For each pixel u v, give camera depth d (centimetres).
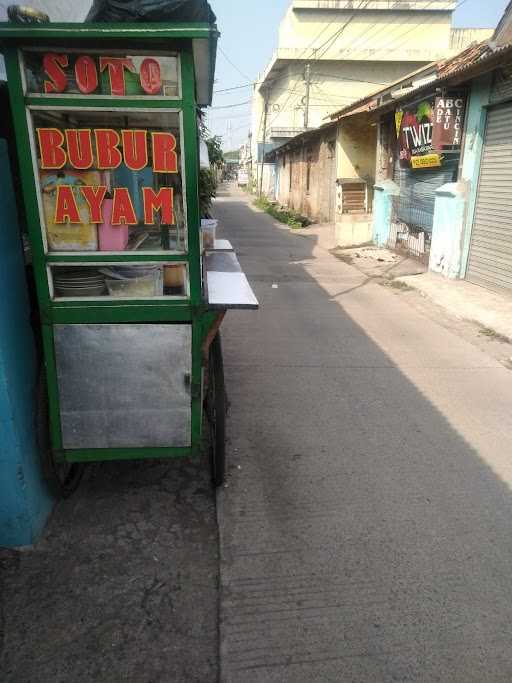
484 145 811
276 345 581
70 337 254
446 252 892
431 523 293
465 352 570
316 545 274
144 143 238
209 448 358
